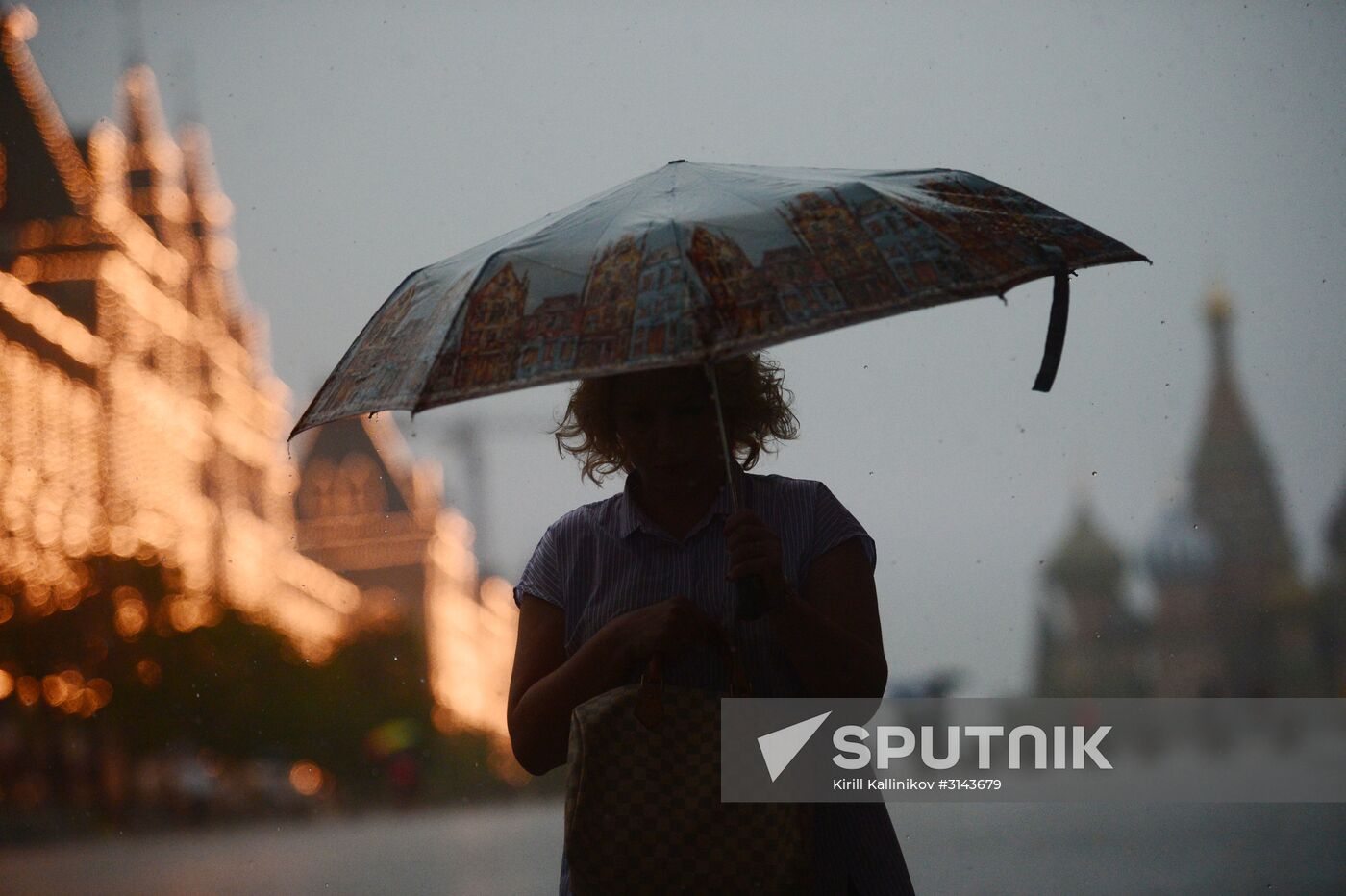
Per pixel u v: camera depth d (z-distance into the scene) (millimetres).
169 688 117000
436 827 55125
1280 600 199750
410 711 172375
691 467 5465
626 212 5383
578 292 5145
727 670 5387
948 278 5113
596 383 5836
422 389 5195
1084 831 25234
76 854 44938
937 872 18656
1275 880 16797
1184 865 18625
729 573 5090
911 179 5648
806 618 5129
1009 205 5711
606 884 5020
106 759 110500
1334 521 187375
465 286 5406
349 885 23688
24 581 116188
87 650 116000
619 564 5508
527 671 5582
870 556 5582
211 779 90438
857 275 5043
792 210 5234
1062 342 5598
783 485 5582
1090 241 5672
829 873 5371
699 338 4836
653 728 5090
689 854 5008
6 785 102688
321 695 150875
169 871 31578
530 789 147000
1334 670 193875
